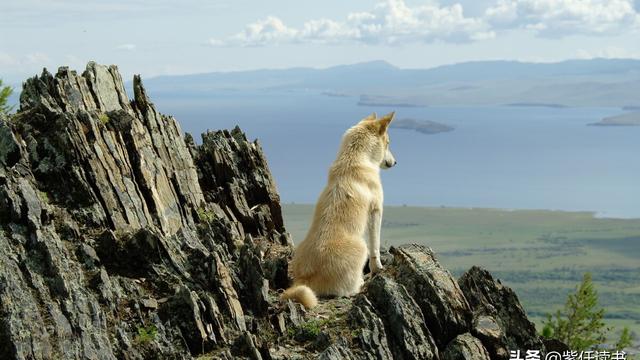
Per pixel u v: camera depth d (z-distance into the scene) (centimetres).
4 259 1260
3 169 1459
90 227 1479
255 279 1491
